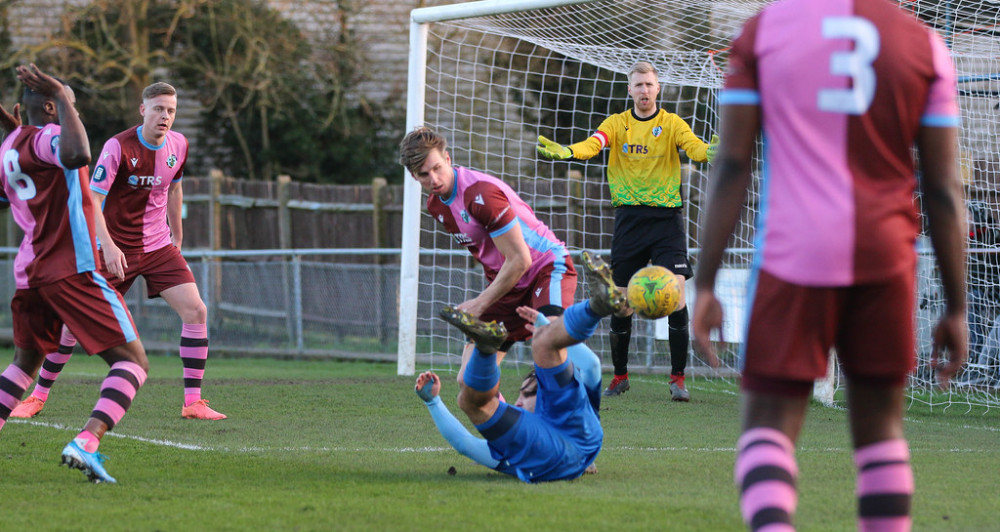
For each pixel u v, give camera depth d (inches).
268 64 1481.3
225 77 1419.8
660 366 812.0
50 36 1446.9
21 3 1480.1
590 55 778.8
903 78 187.5
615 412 563.8
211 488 319.6
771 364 190.7
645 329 819.4
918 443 460.8
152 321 1082.1
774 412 195.3
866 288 189.3
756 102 195.5
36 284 340.5
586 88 1169.4
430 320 885.2
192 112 1572.3
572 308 316.5
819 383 618.2
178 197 549.0
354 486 323.3
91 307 339.9
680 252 608.7
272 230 1127.0
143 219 513.0
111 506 288.4
